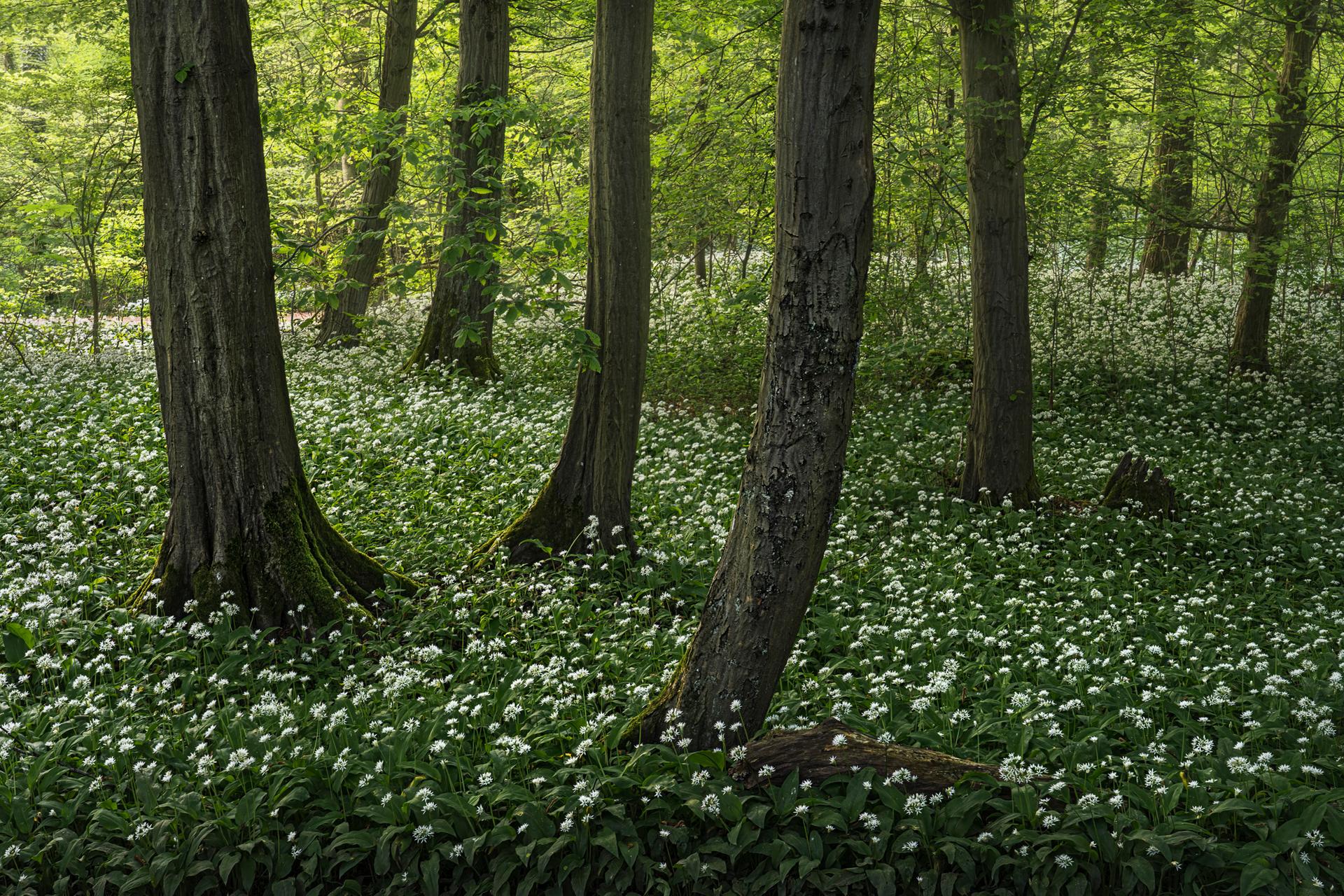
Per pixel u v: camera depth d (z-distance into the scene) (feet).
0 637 18.57
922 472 39.06
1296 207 47.78
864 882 15.10
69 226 55.01
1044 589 27.50
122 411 38.42
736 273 59.36
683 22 45.19
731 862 15.40
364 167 55.11
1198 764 17.19
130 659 21.72
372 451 36.70
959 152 40.45
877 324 47.57
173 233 23.22
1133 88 45.34
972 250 35.81
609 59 27.35
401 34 55.47
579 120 39.75
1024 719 18.97
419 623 24.20
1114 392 49.16
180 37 22.49
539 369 52.80
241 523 23.91
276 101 50.80
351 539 29.14
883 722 19.25
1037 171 42.57
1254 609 27.04
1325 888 14.16
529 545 28.53
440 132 38.55
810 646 23.54
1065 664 22.17
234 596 23.72
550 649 23.20
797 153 15.48
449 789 16.92
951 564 29.45
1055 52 37.50
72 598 23.67
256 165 23.80
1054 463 40.47
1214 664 22.40
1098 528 32.99
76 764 18.13
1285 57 47.85
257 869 16.03
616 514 29.09
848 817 15.75
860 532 32.55
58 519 28.89
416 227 31.73
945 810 15.62
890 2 40.57
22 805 16.39
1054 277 65.57
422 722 18.94
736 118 41.45
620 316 28.32
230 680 21.54
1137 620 25.62
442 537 29.78
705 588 27.14
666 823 16.14
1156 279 68.33
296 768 17.15
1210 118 49.14
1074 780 16.11
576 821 16.02
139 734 18.38
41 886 15.84
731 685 17.03
